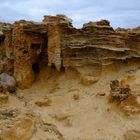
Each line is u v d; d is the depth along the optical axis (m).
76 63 33.03
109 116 26.67
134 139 23.94
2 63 35.12
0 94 30.17
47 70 34.19
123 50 32.81
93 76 32.41
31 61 34.03
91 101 28.97
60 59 33.41
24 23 34.44
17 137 23.16
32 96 32.06
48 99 30.22
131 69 32.78
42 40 34.19
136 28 35.72
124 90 27.80
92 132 25.25
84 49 33.03
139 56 33.22
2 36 36.56
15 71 33.91
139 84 29.67
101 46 33.09
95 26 33.88
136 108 26.78
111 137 24.41
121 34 34.16
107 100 28.38
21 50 33.53
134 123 25.52
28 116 25.42
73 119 26.97
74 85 32.09
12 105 29.52
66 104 29.38
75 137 24.69
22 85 33.41
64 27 33.47
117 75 32.06
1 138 22.78
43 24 33.50
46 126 25.22
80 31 33.81
